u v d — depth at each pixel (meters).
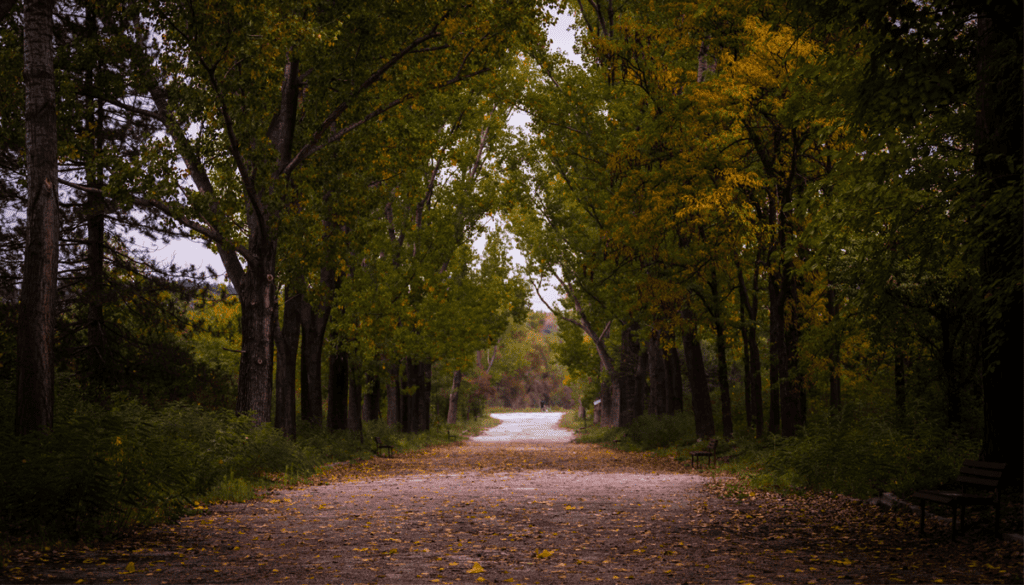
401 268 30.42
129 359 23.20
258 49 15.46
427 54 19.53
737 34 17.83
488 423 74.88
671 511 11.73
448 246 30.92
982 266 10.62
